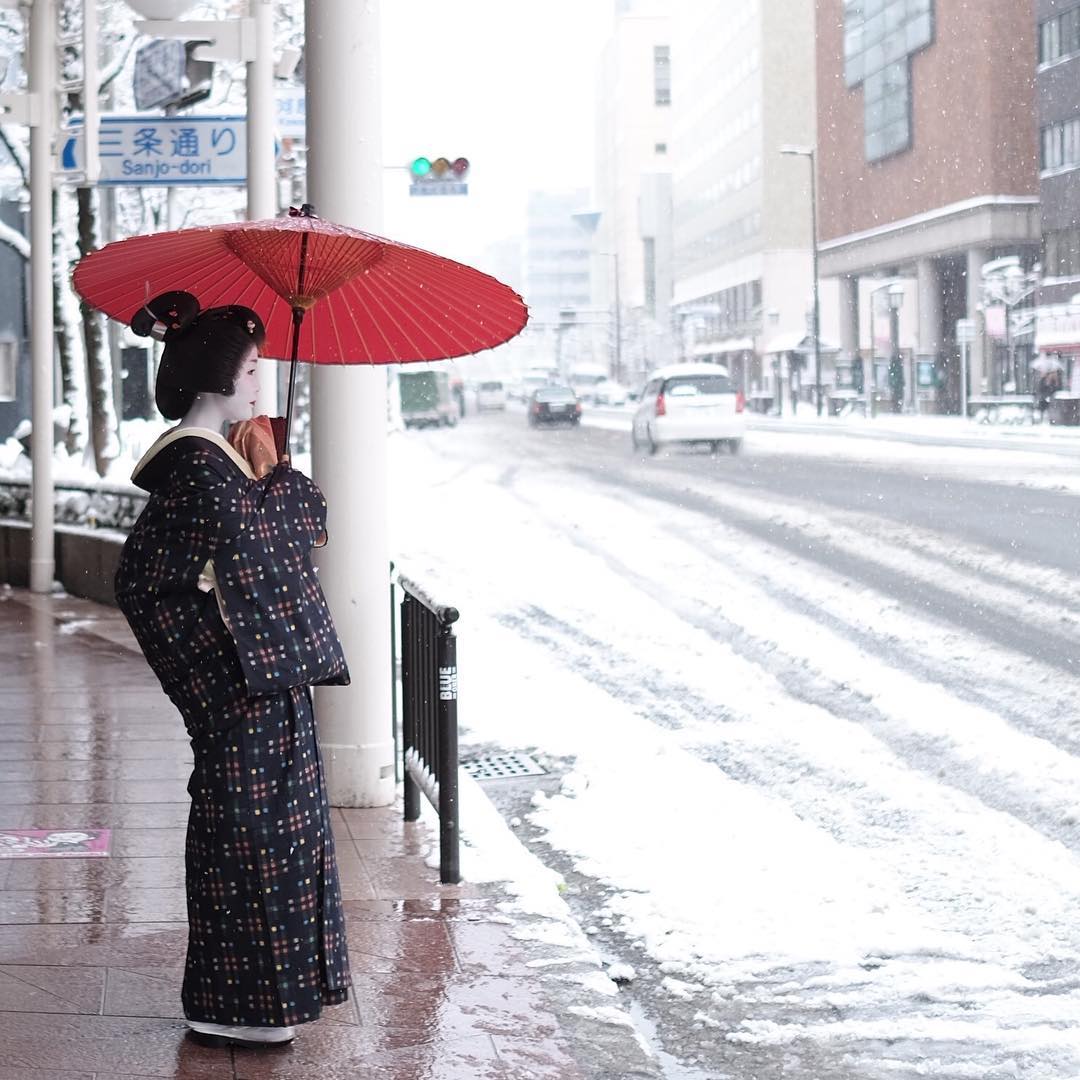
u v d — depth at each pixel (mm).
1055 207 53562
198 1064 3795
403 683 6242
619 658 10461
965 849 6008
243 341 3686
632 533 18203
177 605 3594
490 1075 3781
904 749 7668
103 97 22828
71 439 23641
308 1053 3883
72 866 5512
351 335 4152
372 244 3697
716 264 106750
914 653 10273
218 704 3637
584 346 155125
